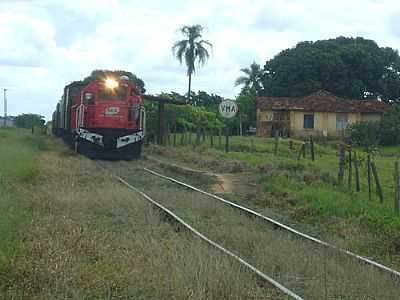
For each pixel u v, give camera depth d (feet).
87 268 27.91
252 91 266.36
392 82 256.32
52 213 43.16
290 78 251.39
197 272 27.12
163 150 117.19
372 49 259.80
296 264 31.17
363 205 50.52
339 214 47.80
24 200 46.24
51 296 23.88
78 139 104.63
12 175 59.62
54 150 112.16
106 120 103.55
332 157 109.09
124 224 41.39
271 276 29.40
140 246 33.19
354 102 214.90
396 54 263.49
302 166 80.38
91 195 52.03
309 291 26.91
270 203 55.36
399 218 44.50
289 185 64.18
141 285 26.03
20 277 25.91
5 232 30.94
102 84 104.99
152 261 29.66
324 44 257.55
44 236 34.06
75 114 111.96
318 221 47.06
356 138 165.48
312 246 35.83
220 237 38.63
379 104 215.10
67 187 57.72
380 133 171.32
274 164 82.23
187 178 76.59
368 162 60.59
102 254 30.99
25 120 349.61
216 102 248.52
